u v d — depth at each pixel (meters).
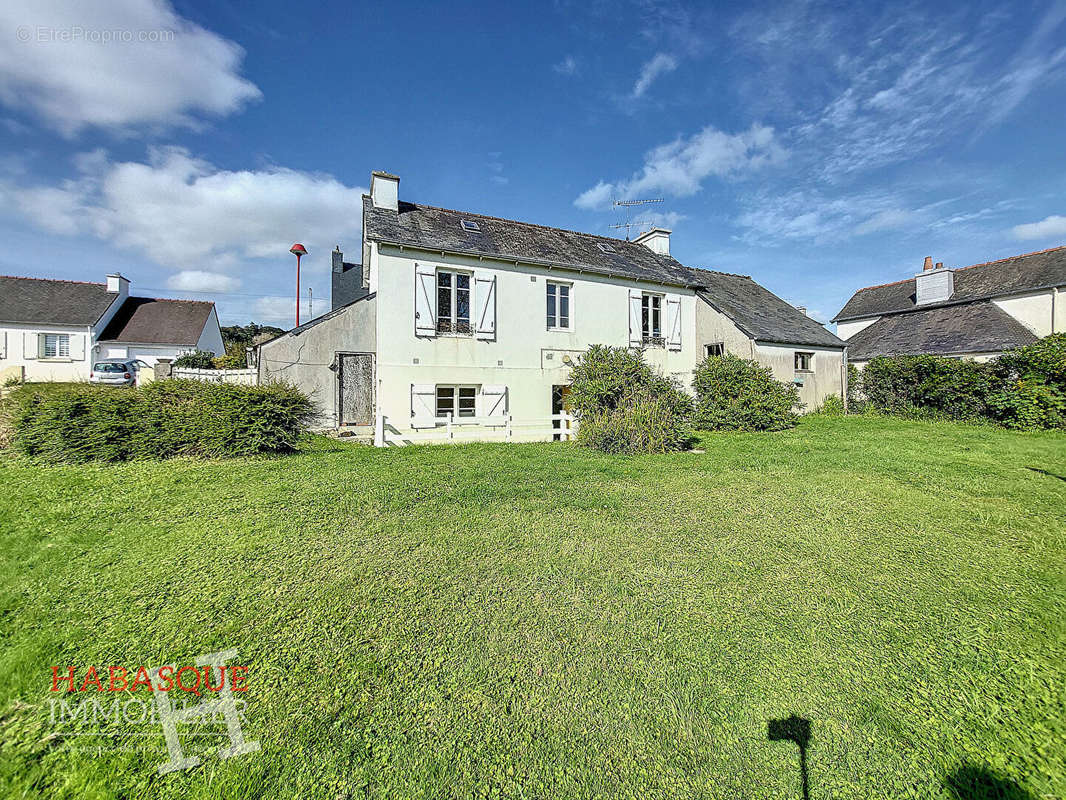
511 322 13.34
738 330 16.23
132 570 3.72
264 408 8.69
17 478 6.41
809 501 5.89
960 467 7.91
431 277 12.28
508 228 15.49
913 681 2.58
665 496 6.08
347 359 12.14
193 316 28.48
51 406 7.54
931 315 21.20
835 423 15.38
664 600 3.40
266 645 2.82
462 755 2.08
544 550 4.25
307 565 3.87
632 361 13.11
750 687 2.52
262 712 2.31
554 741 2.16
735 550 4.32
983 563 4.06
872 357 20.20
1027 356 13.94
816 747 2.15
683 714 2.33
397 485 6.38
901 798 1.92
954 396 15.42
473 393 13.08
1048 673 2.64
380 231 11.98
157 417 8.04
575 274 14.48
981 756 2.11
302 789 1.92
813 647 2.86
